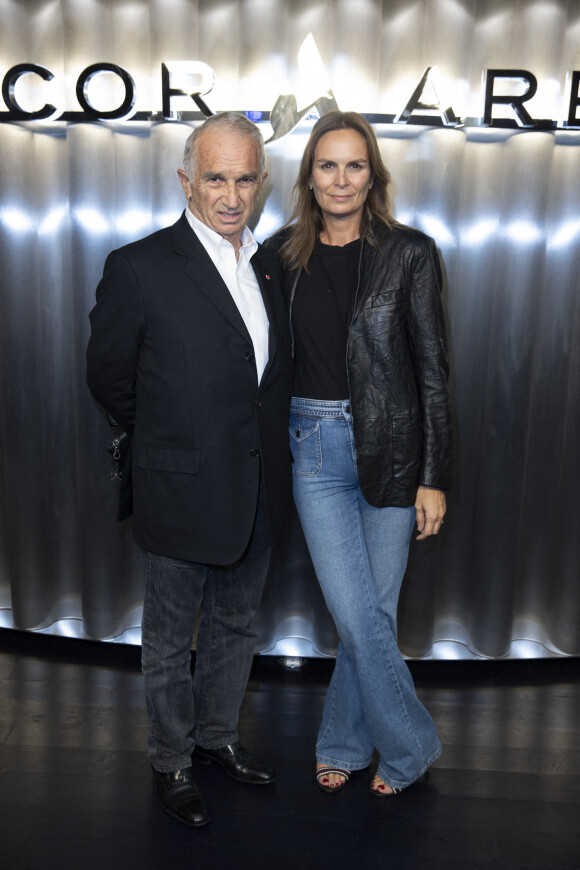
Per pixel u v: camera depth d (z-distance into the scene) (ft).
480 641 8.46
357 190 5.69
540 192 7.48
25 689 7.91
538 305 7.73
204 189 5.47
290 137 7.70
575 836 6.04
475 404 8.14
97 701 7.73
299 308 5.99
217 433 5.70
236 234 5.76
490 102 7.37
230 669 6.56
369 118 7.45
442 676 8.32
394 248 5.77
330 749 6.66
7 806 6.23
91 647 8.78
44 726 7.30
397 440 5.90
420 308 5.80
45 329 8.35
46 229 8.21
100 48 7.57
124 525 8.55
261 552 6.42
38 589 8.76
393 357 5.82
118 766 6.76
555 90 7.41
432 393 5.92
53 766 6.73
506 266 7.71
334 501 6.07
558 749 7.12
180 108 7.50
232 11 7.57
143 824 6.09
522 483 8.07
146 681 6.21
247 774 6.59
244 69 7.51
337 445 5.96
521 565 8.63
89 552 8.36
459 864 5.74
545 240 7.62
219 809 6.29
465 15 7.36
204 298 5.59
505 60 7.57
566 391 8.09
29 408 8.33
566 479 8.23
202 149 5.38
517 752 7.06
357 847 5.90
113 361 5.78
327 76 7.46
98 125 7.61
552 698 7.97
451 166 7.50
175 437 5.73
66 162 8.05
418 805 6.36
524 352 7.76
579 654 8.51
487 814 6.26
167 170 7.61
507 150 7.61
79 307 7.86
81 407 8.07
